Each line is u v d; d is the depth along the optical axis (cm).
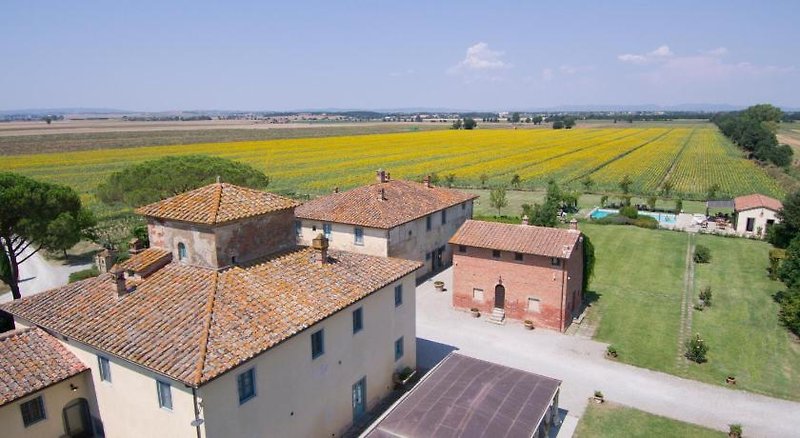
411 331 2980
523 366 3141
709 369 3075
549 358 3238
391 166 11762
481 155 13900
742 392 2825
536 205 6669
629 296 4291
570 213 7619
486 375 2491
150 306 2133
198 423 1727
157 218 2438
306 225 4862
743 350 3303
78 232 4522
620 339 3494
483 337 3553
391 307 2753
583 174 10981
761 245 5834
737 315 3859
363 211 4659
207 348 1823
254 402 1941
